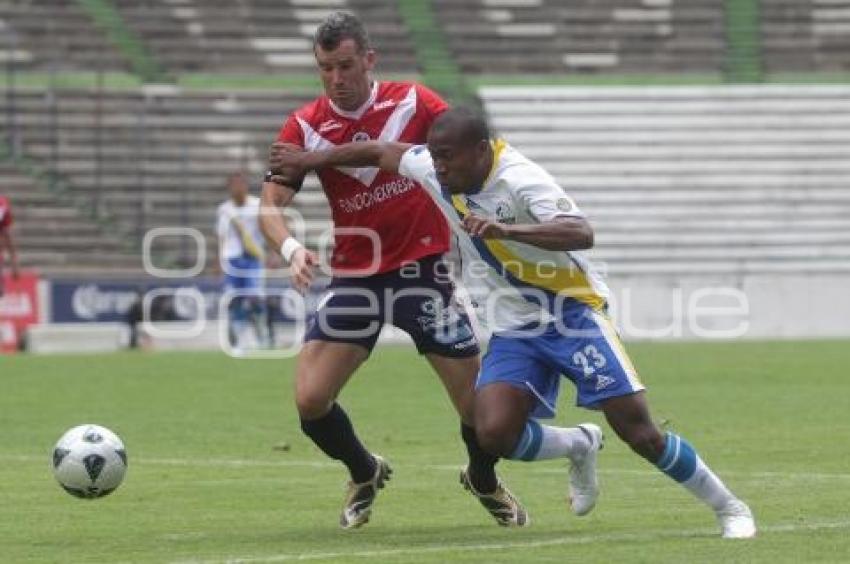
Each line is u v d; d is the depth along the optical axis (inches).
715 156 5157.5
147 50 5339.6
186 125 5019.7
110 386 2947.8
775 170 5147.6
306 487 1620.3
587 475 1277.1
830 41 5590.6
